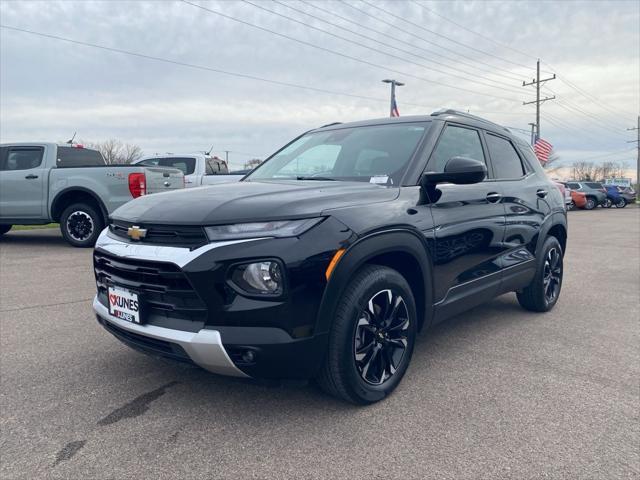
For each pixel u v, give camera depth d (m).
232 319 2.39
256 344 2.38
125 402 2.91
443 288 3.34
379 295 2.85
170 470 2.26
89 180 8.59
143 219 2.69
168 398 2.97
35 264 7.27
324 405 2.89
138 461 2.33
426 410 2.84
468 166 3.01
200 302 2.46
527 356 3.74
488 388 3.15
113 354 3.67
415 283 3.20
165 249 2.53
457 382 3.24
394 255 2.97
